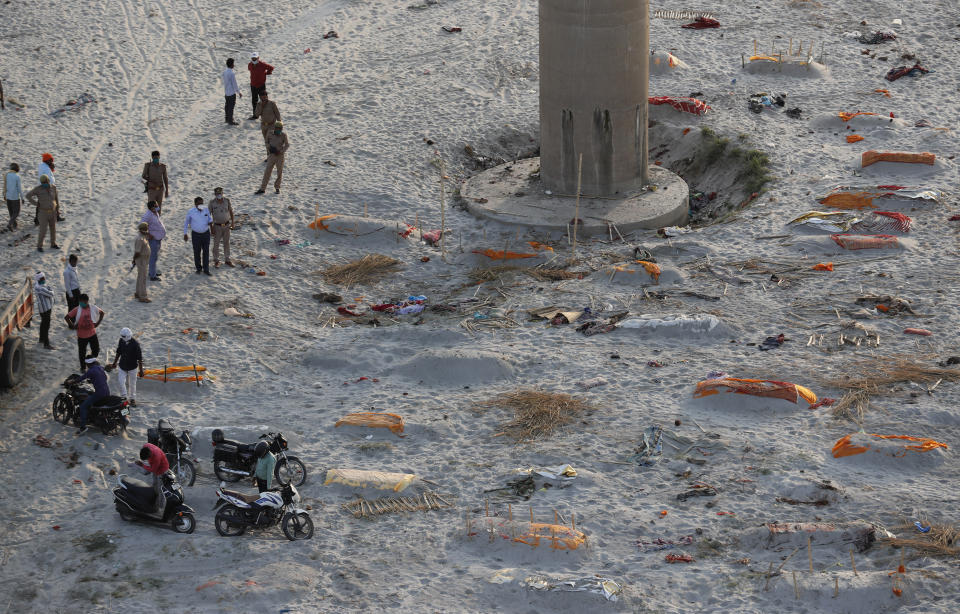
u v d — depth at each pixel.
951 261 79.50
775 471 55.75
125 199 93.44
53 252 83.94
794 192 92.88
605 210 91.81
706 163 102.88
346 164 101.12
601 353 70.44
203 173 98.69
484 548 51.19
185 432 58.12
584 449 59.19
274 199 94.12
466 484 56.69
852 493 53.62
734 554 49.94
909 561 48.31
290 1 140.25
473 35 129.88
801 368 66.38
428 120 110.19
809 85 115.00
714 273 80.25
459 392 67.00
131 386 64.38
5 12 133.50
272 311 77.94
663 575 48.41
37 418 63.12
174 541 52.31
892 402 61.94
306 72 121.31
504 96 115.69
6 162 99.44
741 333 71.75
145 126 108.25
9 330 65.19
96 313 67.06
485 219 92.31
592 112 90.62
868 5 135.00
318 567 50.06
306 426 62.91
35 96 113.69
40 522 54.09
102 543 52.25
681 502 54.03
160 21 132.75
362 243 88.50
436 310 77.88
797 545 50.03
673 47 124.69
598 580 47.28
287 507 52.62
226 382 68.44
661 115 109.25
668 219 91.31
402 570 49.66
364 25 134.00
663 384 65.88
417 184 98.69
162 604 47.56
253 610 46.91
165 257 84.44
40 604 47.97
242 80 119.19
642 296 77.75
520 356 70.31
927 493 53.47
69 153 101.94
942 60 119.25
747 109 109.69
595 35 87.81
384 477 56.34
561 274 82.12
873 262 80.50
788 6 135.62
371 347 72.69
